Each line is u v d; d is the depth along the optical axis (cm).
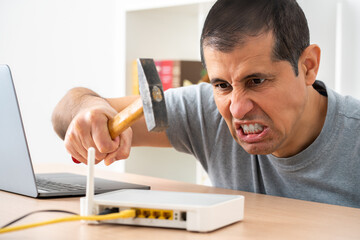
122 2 241
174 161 222
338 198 117
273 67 93
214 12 96
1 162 101
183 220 69
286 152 120
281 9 94
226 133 135
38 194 94
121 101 142
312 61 102
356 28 162
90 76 268
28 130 311
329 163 116
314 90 118
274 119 97
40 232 67
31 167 93
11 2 319
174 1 195
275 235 68
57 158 294
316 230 72
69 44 282
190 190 112
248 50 91
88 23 268
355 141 115
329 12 167
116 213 70
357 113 117
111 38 252
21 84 315
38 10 301
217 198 76
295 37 96
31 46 307
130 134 107
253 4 94
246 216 82
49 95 296
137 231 68
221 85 99
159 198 75
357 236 69
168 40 221
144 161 215
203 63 101
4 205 88
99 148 97
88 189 71
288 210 88
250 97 95
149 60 77
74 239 64
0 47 322
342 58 166
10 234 66
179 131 144
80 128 100
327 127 116
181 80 200
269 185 127
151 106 74
